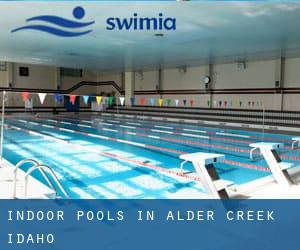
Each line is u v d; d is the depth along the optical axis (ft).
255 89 30.35
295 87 27.53
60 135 23.22
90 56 28.17
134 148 17.94
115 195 9.49
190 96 36.60
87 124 31.30
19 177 10.09
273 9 13.07
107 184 10.79
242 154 16.26
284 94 28.35
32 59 31.96
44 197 8.16
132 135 23.41
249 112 30.71
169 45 21.80
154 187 10.36
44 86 44.42
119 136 22.88
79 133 24.41
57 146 18.48
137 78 43.60
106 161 14.48
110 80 48.16
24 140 20.65
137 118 38.88
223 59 29.07
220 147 18.31
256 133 24.16
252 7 12.75
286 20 14.88
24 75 42.42
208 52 24.86
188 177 11.30
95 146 18.53
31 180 9.75
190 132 25.04
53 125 30.09
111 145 18.94
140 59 29.71
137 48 23.22
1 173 10.58
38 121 33.91
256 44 21.18
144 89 42.73
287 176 9.85
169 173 12.26
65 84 46.88
